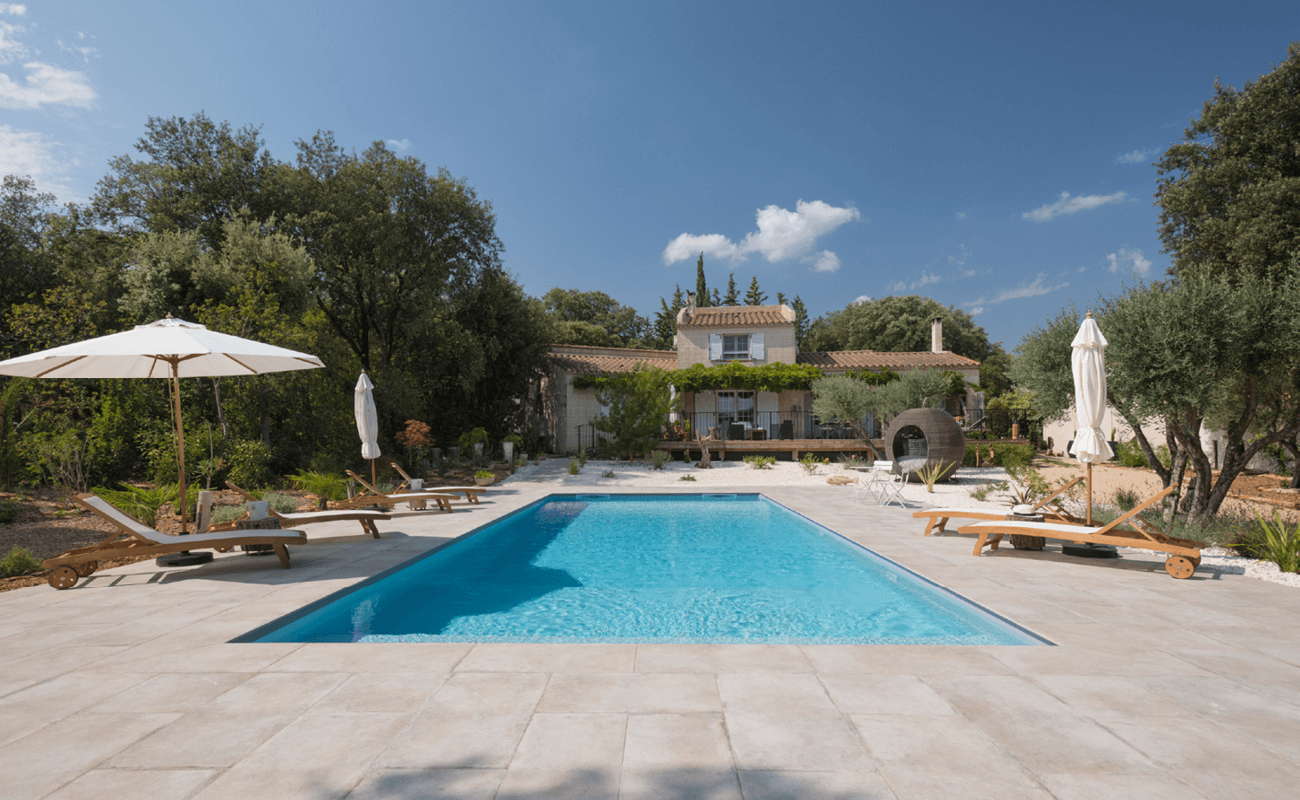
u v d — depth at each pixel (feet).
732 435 76.28
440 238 71.15
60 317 46.62
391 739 9.25
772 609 19.75
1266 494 41.88
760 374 78.48
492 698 10.80
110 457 40.40
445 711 10.25
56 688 11.34
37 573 21.15
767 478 59.67
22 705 10.59
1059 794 7.73
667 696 10.87
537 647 13.61
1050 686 11.30
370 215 62.85
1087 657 12.84
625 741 9.16
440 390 77.36
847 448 71.31
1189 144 51.47
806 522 35.47
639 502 47.78
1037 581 19.70
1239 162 46.78
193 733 9.50
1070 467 63.87
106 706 10.54
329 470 48.03
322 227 63.05
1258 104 47.21
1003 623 15.81
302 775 8.24
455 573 25.35
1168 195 50.88
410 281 70.38
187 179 60.03
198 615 16.20
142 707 10.49
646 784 7.97
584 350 92.58
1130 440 62.64
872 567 24.97
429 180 69.36
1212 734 9.41
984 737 9.30
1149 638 14.03
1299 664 12.42
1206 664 12.42
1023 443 77.00
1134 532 22.44
